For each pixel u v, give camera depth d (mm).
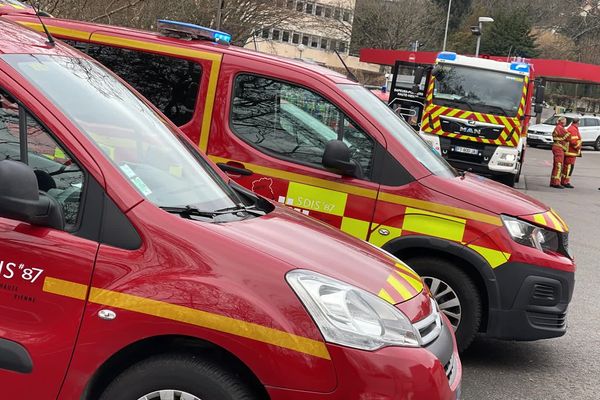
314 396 2555
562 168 19469
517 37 68188
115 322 2611
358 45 59312
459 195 4852
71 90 3104
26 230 2713
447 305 4938
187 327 2574
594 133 38844
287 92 5082
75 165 2787
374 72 66000
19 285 2701
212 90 5148
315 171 4930
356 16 58156
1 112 2857
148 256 2674
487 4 73312
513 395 4688
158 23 5504
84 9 14664
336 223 4891
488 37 68875
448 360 2947
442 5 74438
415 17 58625
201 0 20938
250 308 2578
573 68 38688
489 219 4812
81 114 3004
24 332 2691
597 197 17703
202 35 5457
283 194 4953
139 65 5301
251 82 5137
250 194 3699
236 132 5098
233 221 3027
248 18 23156
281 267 2684
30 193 2557
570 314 6742
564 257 4988
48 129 2818
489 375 5023
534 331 4863
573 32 71438
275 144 5059
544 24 72500
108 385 2695
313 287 2658
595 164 30547
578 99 62281
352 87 5258
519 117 15188
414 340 2768
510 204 4926
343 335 2596
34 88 2881
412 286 3102
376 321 2701
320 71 5184
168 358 2633
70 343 2643
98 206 2730
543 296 4852
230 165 5062
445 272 4902
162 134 3465
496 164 15273
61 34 5402
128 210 2723
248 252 2703
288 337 2561
